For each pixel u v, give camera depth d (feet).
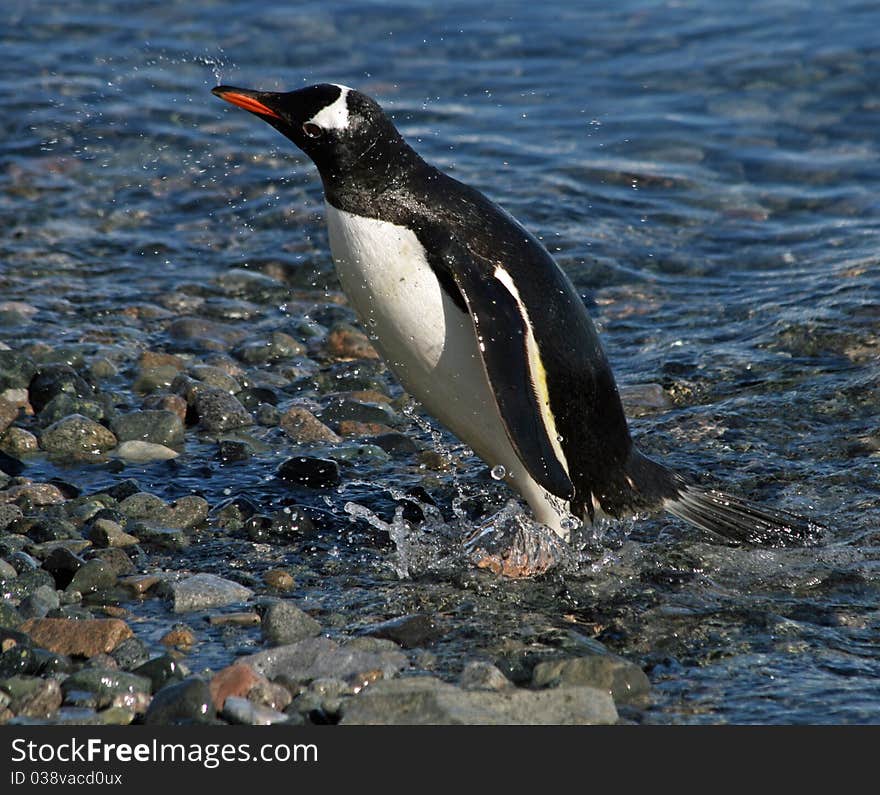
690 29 124.98
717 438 61.93
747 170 99.04
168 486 57.31
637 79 114.93
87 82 112.27
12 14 127.54
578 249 86.58
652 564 50.26
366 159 50.06
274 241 89.51
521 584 48.80
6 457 59.52
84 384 65.98
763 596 47.78
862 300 74.59
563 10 130.41
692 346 72.74
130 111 107.24
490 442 51.60
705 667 42.73
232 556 51.06
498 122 106.83
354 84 113.50
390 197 50.21
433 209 50.16
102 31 124.06
